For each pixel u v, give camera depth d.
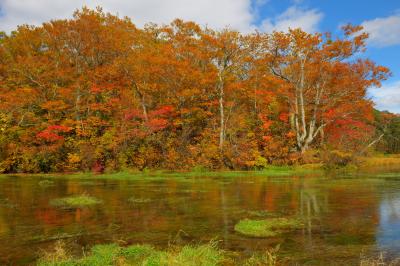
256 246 8.50
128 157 32.53
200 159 31.77
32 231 10.21
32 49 42.69
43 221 11.48
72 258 7.70
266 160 32.38
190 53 37.06
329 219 11.38
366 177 25.20
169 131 35.94
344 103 36.84
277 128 37.69
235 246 8.52
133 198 16.11
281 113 38.91
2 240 9.30
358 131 39.69
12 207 14.03
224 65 35.09
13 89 38.50
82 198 15.54
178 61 35.56
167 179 25.22
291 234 9.57
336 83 36.38
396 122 60.50
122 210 13.21
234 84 35.56
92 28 38.72
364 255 7.76
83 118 36.19
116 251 7.99
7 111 34.94
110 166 31.47
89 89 36.72
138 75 36.62
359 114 38.28
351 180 23.34
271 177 26.05
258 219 11.49
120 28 41.47
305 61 35.75
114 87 36.91
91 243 8.97
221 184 21.78
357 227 10.29
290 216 11.90
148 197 16.44
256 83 38.19
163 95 38.47
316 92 37.28
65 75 37.03
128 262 7.44
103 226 10.73
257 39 34.88
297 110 35.91
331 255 7.77
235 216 12.01
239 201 15.12
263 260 7.45
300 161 33.59
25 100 34.94
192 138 36.38
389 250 8.10
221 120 34.16
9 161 32.03
